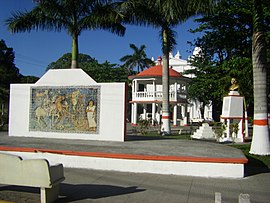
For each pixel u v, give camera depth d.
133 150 10.45
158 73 36.06
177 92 36.22
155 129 27.97
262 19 12.16
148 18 19.69
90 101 13.83
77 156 9.73
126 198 6.50
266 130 12.03
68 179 8.18
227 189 7.40
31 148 10.46
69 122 14.10
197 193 6.97
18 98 15.02
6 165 6.14
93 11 17.91
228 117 18.05
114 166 9.35
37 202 6.14
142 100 36.38
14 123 15.02
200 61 25.03
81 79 14.01
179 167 8.90
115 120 13.50
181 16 18.39
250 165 10.47
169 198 6.54
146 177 8.52
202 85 23.38
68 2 17.78
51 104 14.42
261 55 12.11
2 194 6.65
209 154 9.79
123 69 53.59
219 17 17.64
